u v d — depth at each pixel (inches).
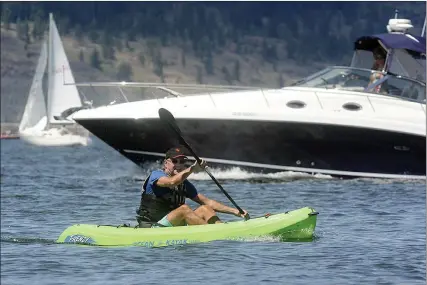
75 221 2128.4
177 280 1418.6
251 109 3078.2
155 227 1748.3
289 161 3132.4
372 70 3181.6
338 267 1493.6
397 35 3245.6
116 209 2352.4
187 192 1791.3
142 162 3184.1
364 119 3078.2
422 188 2792.8
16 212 2306.8
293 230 1724.9
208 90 3218.5
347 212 2177.7
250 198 2546.8
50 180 3405.5
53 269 1523.1
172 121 1936.5
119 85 3196.4
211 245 1680.6
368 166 3125.0
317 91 3142.2
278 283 1389.0
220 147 3112.7
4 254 1660.9
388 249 1646.2
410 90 3157.0
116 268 1518.2
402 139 3090.6
